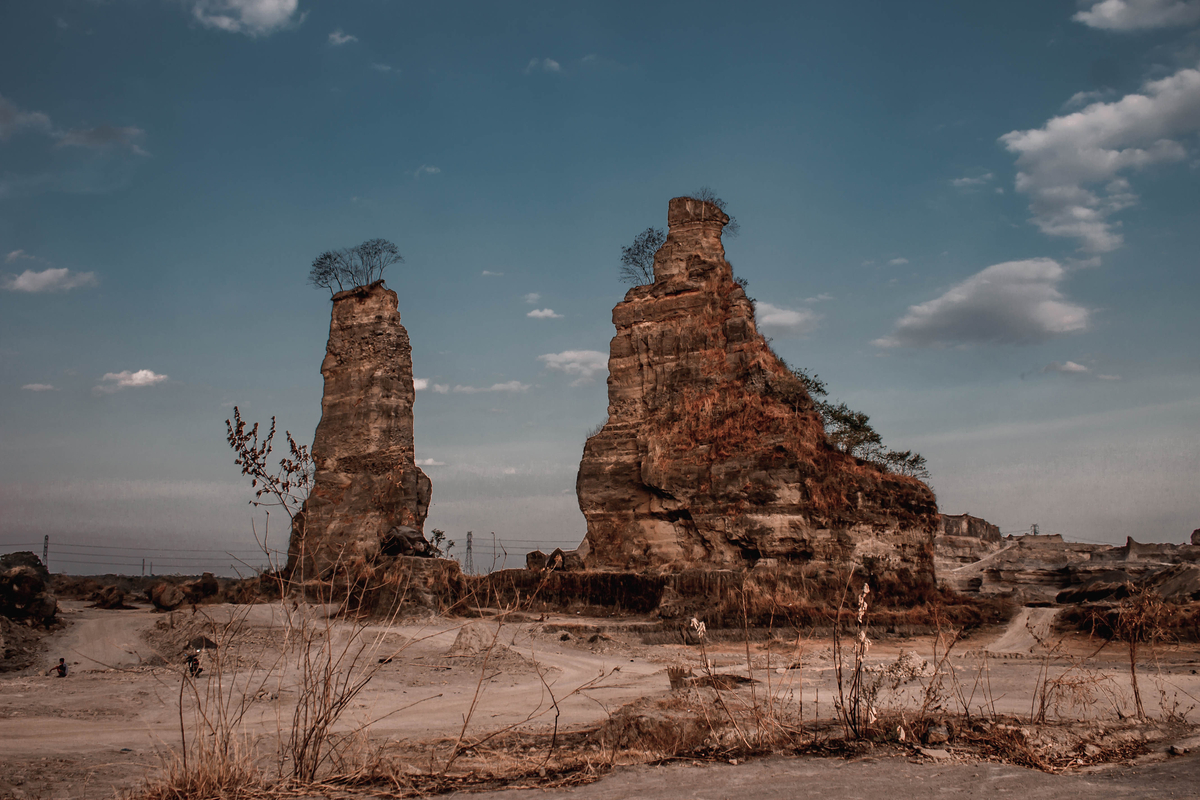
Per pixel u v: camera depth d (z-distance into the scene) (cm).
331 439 6238
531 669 2931
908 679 1559
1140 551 7156
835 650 1766
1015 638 4391
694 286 6022
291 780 1055
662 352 5966
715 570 4684
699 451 5469
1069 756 1156
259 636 2938
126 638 3959
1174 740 1281
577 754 1252
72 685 2422
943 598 5353
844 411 7438
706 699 1605
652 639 4025
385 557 5088
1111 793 911
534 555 5766
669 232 6269
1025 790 926
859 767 1057
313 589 4881
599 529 5856
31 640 3838
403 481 5975
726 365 5662
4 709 2025
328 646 1155
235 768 1034
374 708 2094
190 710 2008
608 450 5969
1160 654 3341
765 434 5222
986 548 8581
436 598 4650
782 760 1111
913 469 7262
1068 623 4462
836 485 5131
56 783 1209
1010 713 1516
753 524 5053
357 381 6284
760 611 4434
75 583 7900
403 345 6394
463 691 2431
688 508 5394
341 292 6575
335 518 5994
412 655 3025
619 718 1407
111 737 1695
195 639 3350
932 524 5534
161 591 5881
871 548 5166
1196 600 4409
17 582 4241
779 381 5441
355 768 1119
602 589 4950
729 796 923
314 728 1099
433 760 1188
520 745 1461
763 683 1991
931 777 993
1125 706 1603
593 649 3650
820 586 4772
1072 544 7881
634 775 1053
